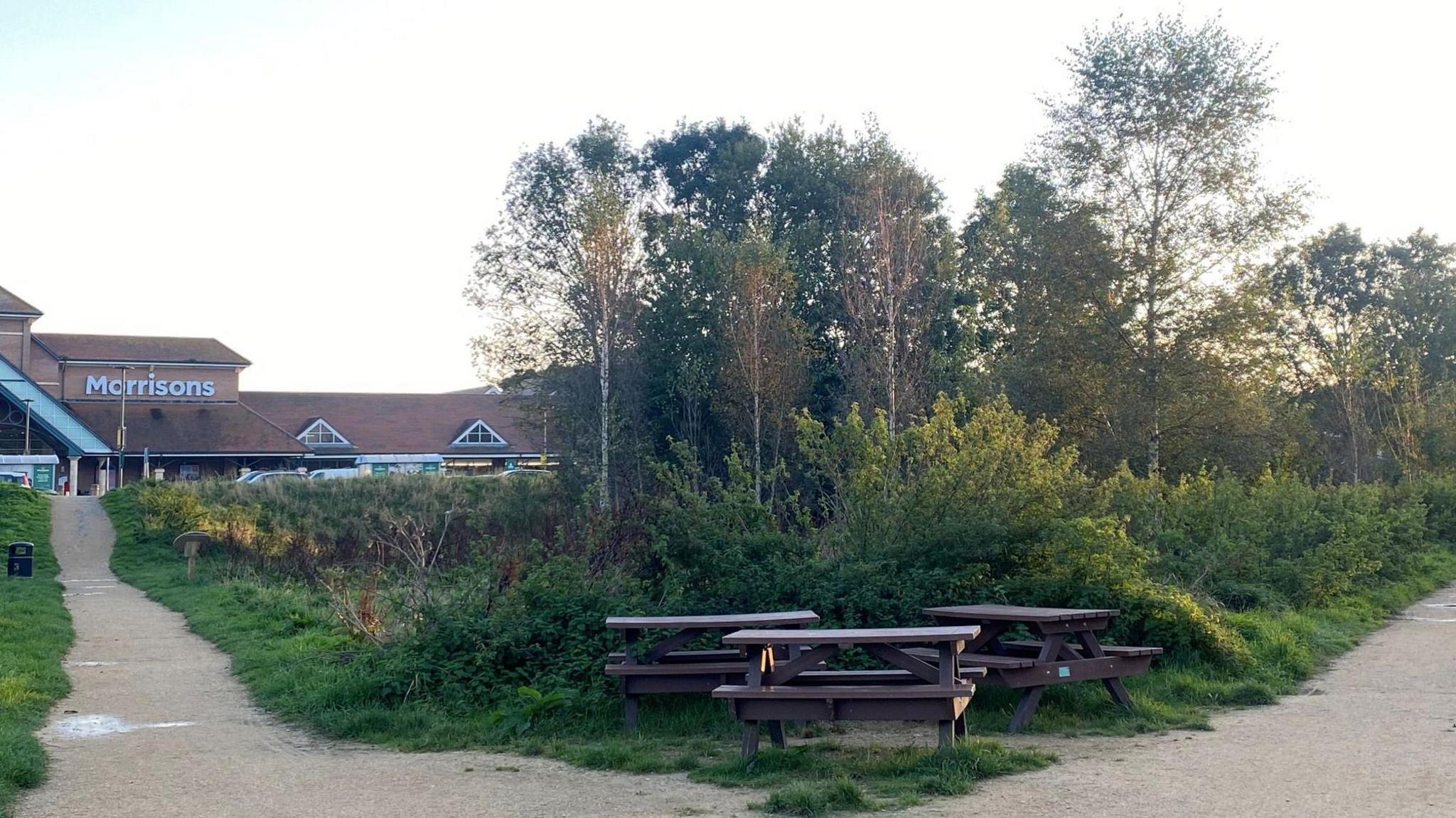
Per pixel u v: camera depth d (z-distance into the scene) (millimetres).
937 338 46219
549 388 48000
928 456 12914
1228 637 11523
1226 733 8930
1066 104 33156
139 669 13617
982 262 47312
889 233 44000
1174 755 8156
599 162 51375
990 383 36781
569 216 48250
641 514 12172
